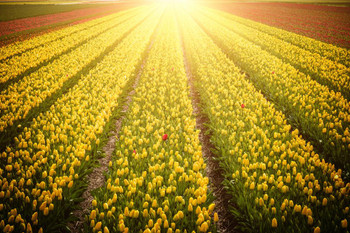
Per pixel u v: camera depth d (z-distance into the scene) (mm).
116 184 3193
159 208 2680
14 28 21234
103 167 4230
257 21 29078
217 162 4305
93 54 11531
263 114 5609
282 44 14258
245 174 3299
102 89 6965
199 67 9953
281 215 2730
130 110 5918
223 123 5062
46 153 3787
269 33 19938
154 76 8547
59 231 2838
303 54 11484
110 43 14625
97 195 3178
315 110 5484
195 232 2598
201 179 3279
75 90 6852
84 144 4020
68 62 9914
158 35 18797
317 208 2857
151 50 13508
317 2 58000
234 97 6668
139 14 38531
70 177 3211
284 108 6027
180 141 4539
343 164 3805
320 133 4535
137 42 15320
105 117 5227
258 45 14875
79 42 14992
